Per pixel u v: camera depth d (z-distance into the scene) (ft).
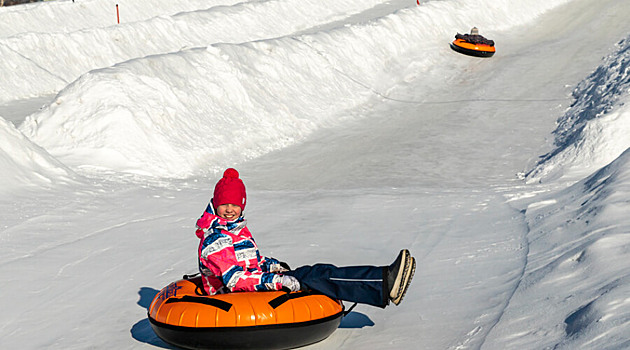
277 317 18.21
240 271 19.16
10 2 136.77
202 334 18.12
